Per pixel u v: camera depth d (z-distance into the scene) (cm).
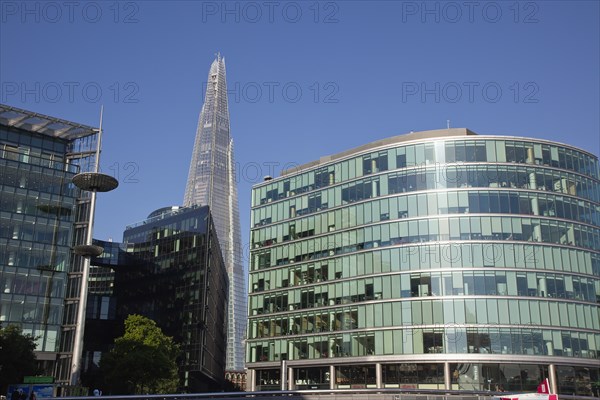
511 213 9075
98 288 14850
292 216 10819
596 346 8825
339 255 9944
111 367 8331
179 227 13988
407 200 9438
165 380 9369
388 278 9275
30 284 8412
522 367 8519
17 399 5119
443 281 8894
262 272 10938
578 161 9688
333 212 10238
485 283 8781
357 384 9206
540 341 8581
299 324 10106
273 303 10588
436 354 8644
